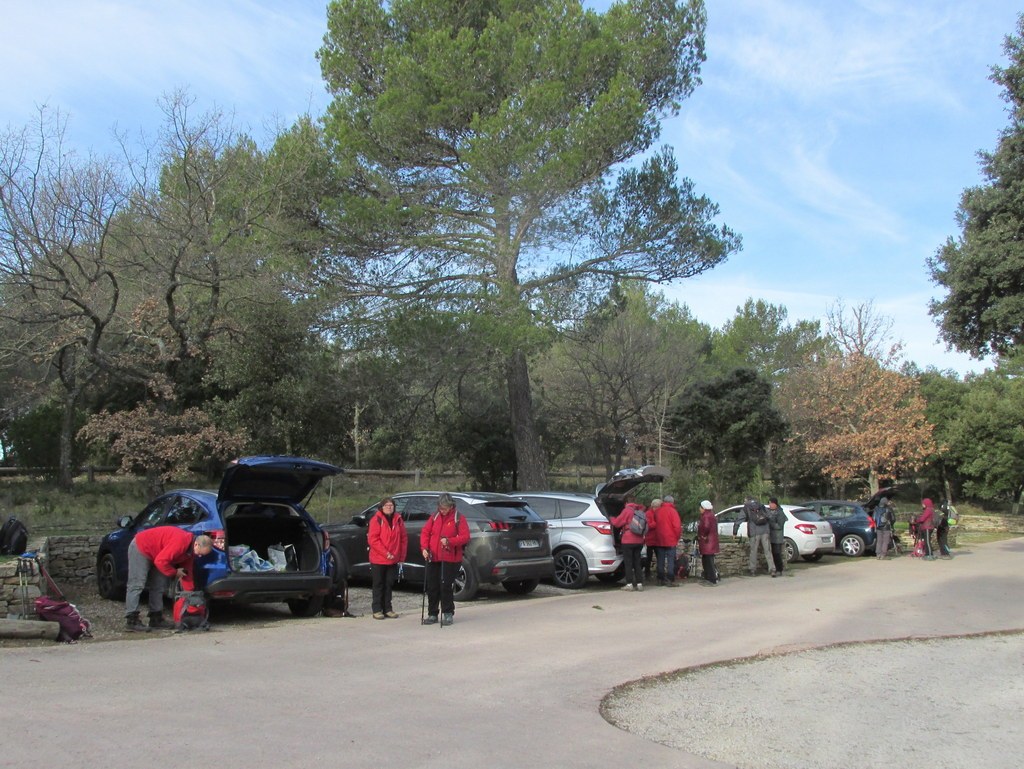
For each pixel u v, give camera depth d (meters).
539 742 5.75
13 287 18.38
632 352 36.84
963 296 17.73
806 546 21.58
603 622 11.06
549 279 23.05
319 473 10.97
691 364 39.34
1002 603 13.88
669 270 23.50
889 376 37.81
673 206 22.86
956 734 6.39
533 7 22.11
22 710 5.87
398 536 11.26
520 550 13.30
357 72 22.56
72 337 18.61
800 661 9.02
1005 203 17.23
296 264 20.44
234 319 20.25
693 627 10.88
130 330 19.44
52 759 4.86
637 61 21.75
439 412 28.86
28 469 28.98
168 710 6.04
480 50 20.69
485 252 21.78
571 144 19.53
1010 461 40.94
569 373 37.56
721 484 29.20
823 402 38.94
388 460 33.69
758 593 14.77
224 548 10.14
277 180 20.05
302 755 5.17
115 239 18.77
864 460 36.78
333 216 20.39
